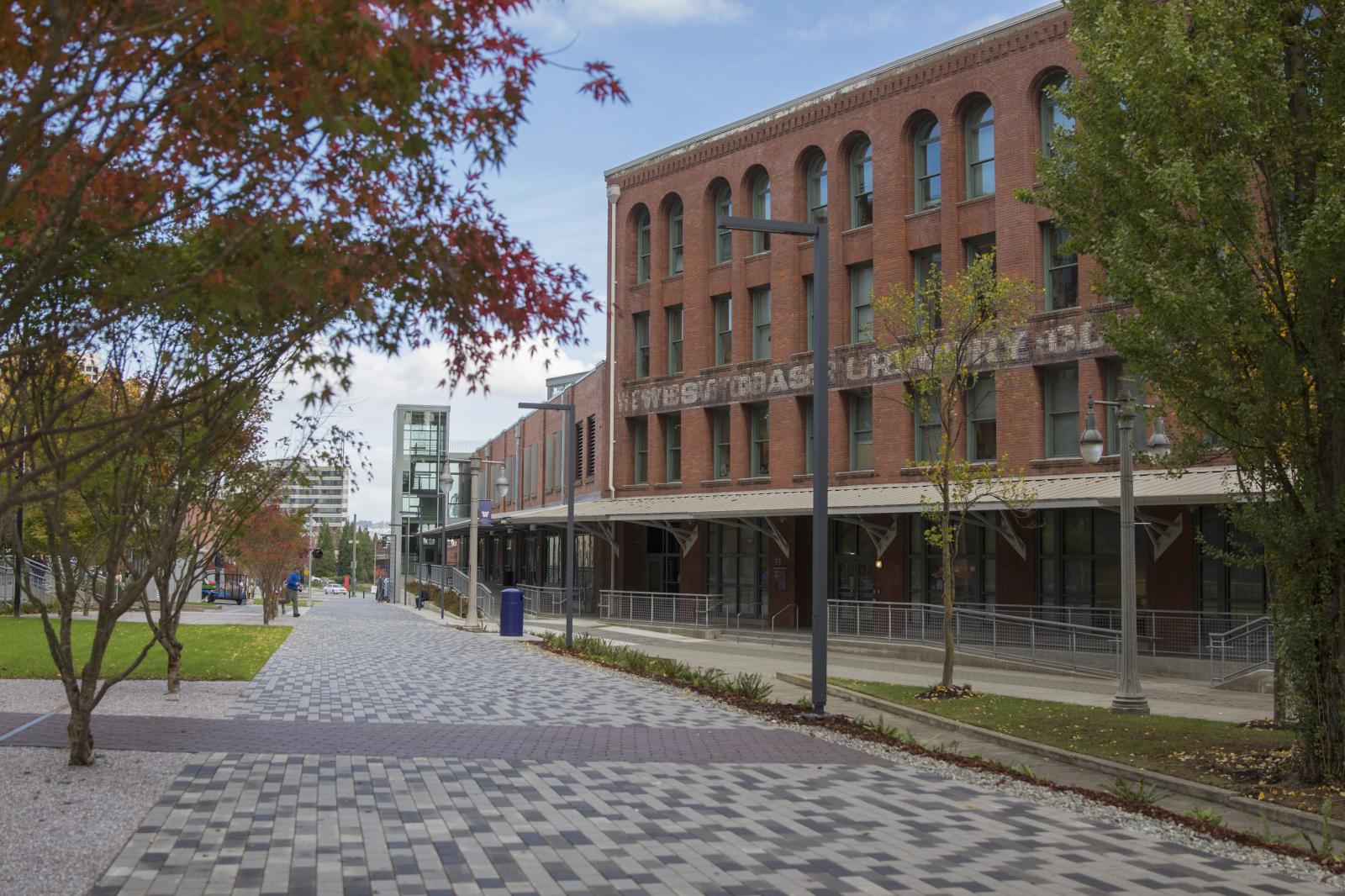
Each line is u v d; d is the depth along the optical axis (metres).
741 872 7.31
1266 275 10.79
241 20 4.37
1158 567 26.52
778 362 37.25
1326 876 7.71
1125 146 11.20
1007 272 30.11
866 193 34.97
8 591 38.94
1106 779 11.17
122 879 6.70
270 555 37.00
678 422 42.28
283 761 10.69
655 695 17.64
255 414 12.95
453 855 7.51
